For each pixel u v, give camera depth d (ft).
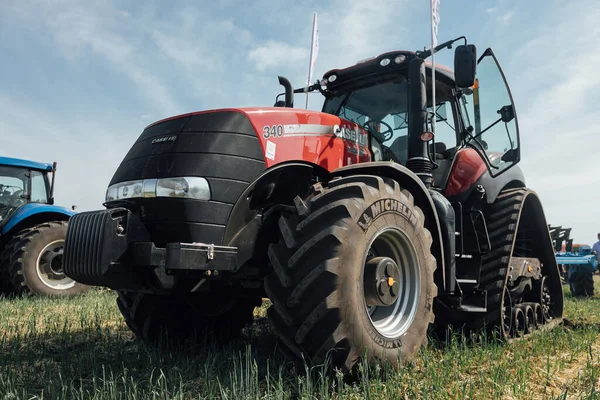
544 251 16.03
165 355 9.88
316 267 7.88
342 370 7.99
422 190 10.36
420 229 9.84
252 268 9.38
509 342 12.10
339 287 7.90
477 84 13.96
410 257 9.59
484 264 12.99
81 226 8.69
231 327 12.20
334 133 10.69
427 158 11.43
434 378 8.15
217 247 8.50
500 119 13.21
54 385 8.01
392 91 13.00
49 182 27.27
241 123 9.30
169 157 8.96
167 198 8.69
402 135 12.55
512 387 8.34
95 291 25.58
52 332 12.97
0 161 24.99
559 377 9.23
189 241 8.54
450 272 11.05
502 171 12.94
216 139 8.99
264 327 14.02
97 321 13.88
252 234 9.21
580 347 11.53
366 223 8.49
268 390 7.33
